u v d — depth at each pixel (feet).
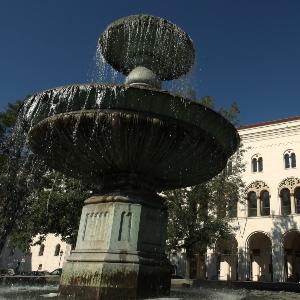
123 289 22.00
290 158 124.16
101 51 31.58
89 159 24.91
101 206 24.90
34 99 23.44
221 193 78.64
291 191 120.88
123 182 25.35
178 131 22.58
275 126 128.26
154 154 23.58
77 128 22.52
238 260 121.08
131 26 28.96
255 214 125.08
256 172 128.16
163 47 29.86
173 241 77.66
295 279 117.70
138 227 24.04
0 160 65.16
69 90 22.03
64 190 75.92
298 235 121.90
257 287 67.31
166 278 24.80
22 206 71.87
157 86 29.45
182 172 26.02
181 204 78.28
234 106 83.82
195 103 22.40
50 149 25.75
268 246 129.18
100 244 23.70
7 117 66.64
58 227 76.23
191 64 31.48
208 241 78.13
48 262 161.38
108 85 21.54
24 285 39.34
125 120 21.68
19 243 81.10
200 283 55.06
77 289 22.77
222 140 25.02
